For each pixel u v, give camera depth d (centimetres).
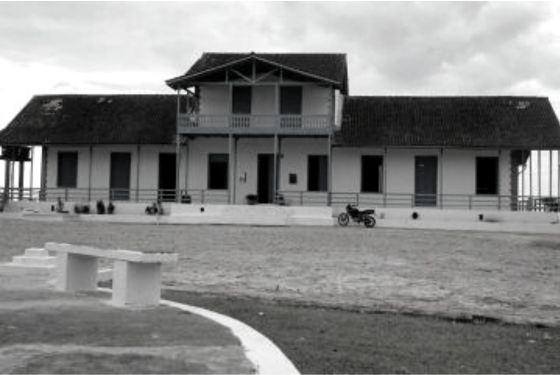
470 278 1617
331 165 3609
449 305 1293
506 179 3556
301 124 3491
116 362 721
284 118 3503
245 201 3666
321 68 3562
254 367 707
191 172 3744
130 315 989
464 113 3666
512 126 3544
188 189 3719
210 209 3394
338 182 3647
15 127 3825
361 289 1448
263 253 2005
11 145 3741
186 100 3838
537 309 1271
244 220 3259
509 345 941
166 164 3788
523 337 1004
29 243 2195
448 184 3591
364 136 3550
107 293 1211
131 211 3550
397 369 761
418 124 3612
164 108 3884
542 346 944
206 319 963
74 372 682
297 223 3266
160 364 716
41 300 1116
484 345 930
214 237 2445
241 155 3697
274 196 3459
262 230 2817
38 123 3850
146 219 3328
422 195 3538
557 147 3409
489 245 2339
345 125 3653
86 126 3800
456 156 3588
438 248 2208
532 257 2027
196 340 828
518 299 1367
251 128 3484
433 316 1160
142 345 800
